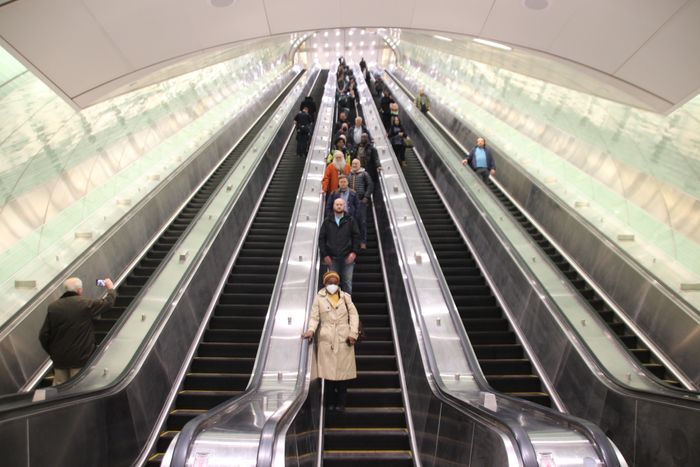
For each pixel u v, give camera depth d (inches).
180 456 121.6
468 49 553.9
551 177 452.8
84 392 163.6
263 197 471.8
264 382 208.5
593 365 208.5
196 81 633.0
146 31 257.1
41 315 232.2
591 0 240.2
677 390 185.6
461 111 730.2
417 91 960.3
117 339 205.2
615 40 254.2
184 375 237.6
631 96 289.6
